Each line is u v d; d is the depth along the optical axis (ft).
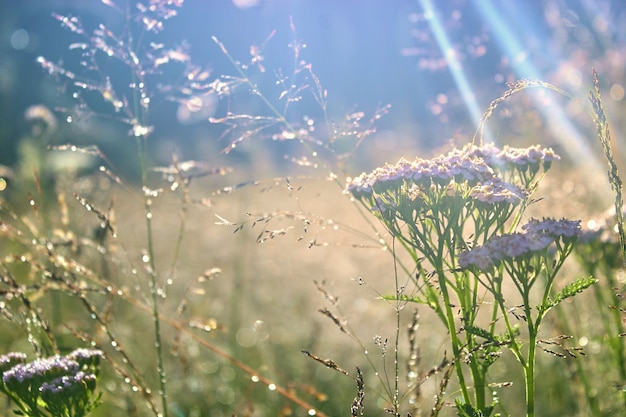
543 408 2.54
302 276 3.38
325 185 4.43
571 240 1.84
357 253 3.46
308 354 1.89
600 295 2.27
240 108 2.57
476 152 2.03
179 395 2.74
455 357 1.84
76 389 1.96
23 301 2.23
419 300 1.93
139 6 2.45
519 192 1.92
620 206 1.93
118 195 3.96
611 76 3.89
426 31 3.76
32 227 2.46
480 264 1.82
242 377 2.84
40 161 3.22
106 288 2.35
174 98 2.56
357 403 1.90
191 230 3.58
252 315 3.20
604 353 2.39
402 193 1.93
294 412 2.72
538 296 2.64
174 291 3.21
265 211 3.66
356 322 2.99
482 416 1.80
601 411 2.25
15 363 2.06
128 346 2.79
